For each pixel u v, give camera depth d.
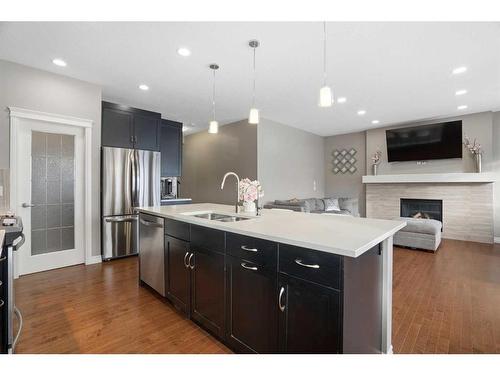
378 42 2.51
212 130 3.10
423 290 2.77
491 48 2.61
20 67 2.98
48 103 3.18
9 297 1.64
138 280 3.00
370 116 5.38
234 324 1.72
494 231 5.04
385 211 6.25
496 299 2.55
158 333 1.95
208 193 6.52
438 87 3.70
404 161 6.00
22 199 3.08
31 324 2.05
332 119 5.63
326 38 2.44
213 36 2.41
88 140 3.53
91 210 3.57
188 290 2.13
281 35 2.40
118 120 3.96
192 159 7.01
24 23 2.20
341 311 1.19
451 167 5.45
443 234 5.45
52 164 3.31
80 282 2.92
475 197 5.10
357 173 6.96
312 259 1.29
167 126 5.12
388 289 1.67
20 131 3.06
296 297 1.36
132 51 2.69
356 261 1.31
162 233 2.49
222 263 1.81
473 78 3.38
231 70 3.15
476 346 1.80
